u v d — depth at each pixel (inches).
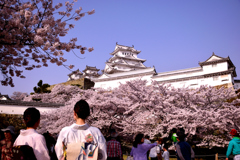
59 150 87.5
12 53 295.3
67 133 88.9
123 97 769.6
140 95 611.5
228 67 1542.8
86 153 85.0
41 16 303.3
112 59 2613.2
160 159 276.4
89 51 340.2
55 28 309.9
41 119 718.5
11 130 144.6
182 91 610.2
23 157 89.3
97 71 2778.1
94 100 641.6
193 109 627.8
